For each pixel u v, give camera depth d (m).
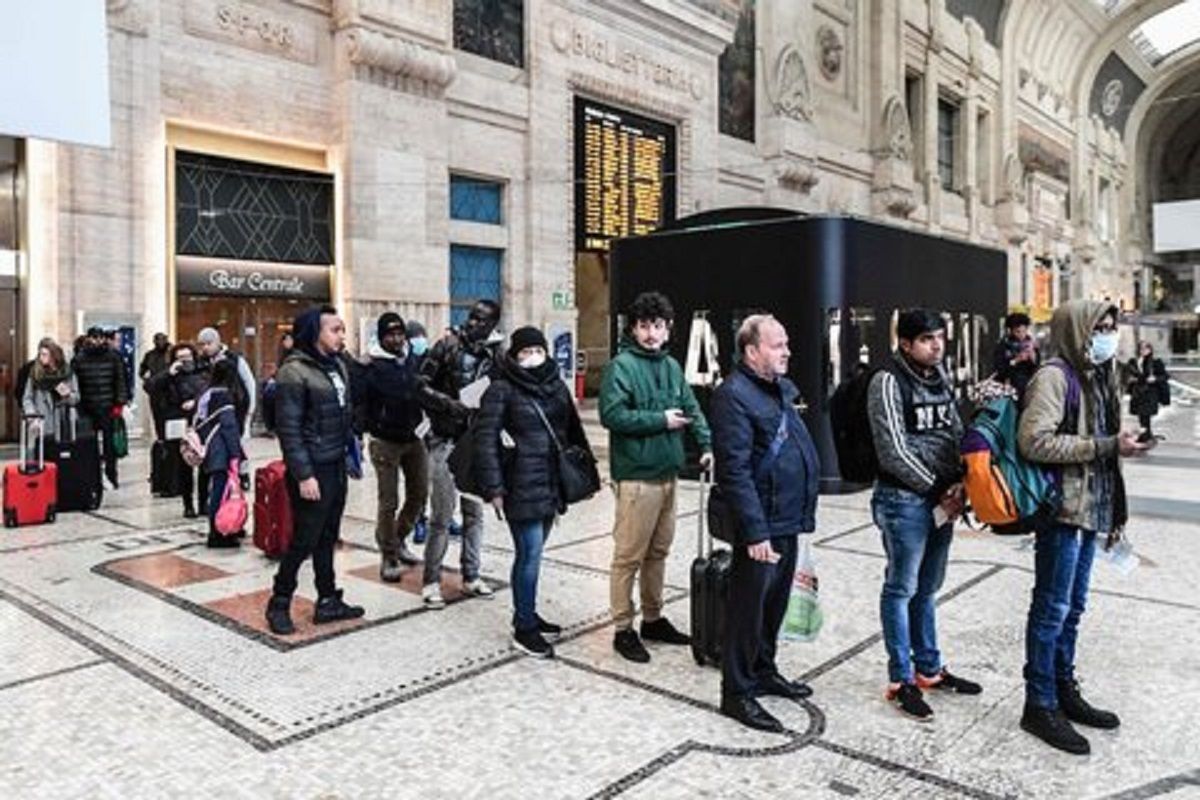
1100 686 3.81
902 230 9.42
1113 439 3.20
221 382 6.55
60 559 6.05
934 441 3.53
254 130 13.57
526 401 4.18
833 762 3.13
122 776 3.03
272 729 3.40
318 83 14.36
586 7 18.27
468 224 16.53
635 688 3.81
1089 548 3.42
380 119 14.72
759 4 23.30
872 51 28.19
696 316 9.42
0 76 6.98
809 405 8.74
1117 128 49.94
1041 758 3.16
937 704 3.64
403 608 4.93
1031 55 38.75
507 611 4.89
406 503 5.54
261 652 4.23
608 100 18.98
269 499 5.96
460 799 2.88
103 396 8.83
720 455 3.46
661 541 4.32
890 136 28.09
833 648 4.29
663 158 20.27
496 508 4.18
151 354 10.34
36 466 7.27
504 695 3.73
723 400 3.51
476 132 16.56
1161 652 4.22
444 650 4.27
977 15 34.25
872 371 3.64
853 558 6.08
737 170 22.47
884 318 9.12
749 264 9.01
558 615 4.84
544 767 3.09
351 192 14.41
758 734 3.35
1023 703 3.64
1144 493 8.84
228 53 13.24
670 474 4.22
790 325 8.79
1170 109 54.50
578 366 20.42
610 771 3.06
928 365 3.58
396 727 3.42
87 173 11.80
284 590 4.57
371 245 14.61
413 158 15.16
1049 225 39.75
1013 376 4.27
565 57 17.92
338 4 14.35
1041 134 40.00
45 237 11.63
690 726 3.43
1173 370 29.98
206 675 3.94
